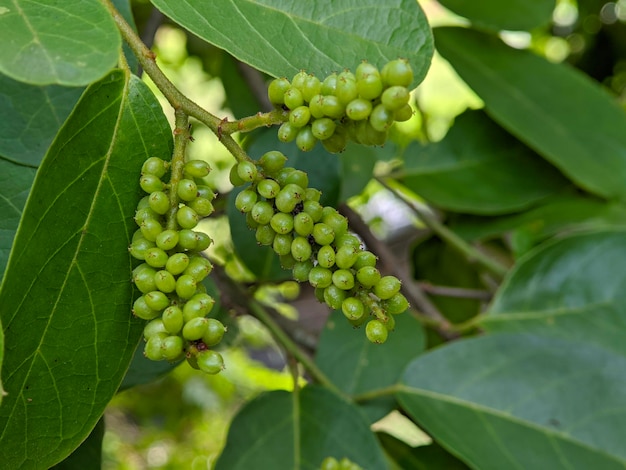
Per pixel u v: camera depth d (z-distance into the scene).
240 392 0.69
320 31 0.19
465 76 0.33
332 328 0.29
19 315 0.17
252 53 0.18
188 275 0.17
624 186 0.33
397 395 0.28
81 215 0.17
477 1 0.33
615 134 0.34
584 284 0.31
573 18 0.53
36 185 0.16
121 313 0.18
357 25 0.19
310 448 0.26
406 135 0.47
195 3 0.18
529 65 0.34
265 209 0.17
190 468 0.67
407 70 0.16
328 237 0.17
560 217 0.35
